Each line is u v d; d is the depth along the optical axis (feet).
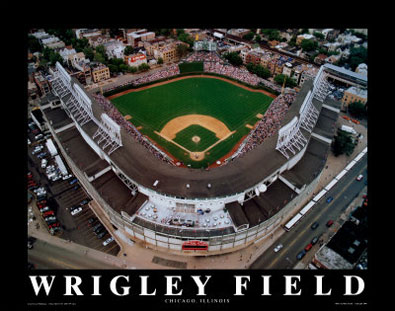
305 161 469.98
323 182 487.20
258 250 382.63
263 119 607.37
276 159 435.53
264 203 396.78
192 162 527.40
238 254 377.09
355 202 452.76
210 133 604.49
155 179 398.01
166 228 358.02
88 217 419.13
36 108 595.47
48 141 524.93
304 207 436.76
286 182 426.10
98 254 367.25
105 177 432.25
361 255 352.08
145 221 366.63
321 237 400.06
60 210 426.92
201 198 369.71
